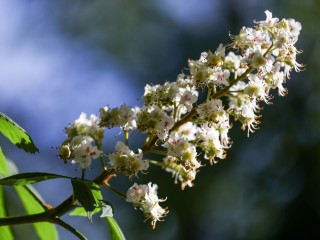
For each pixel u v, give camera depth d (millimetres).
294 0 14125
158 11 14695
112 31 14727
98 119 4562
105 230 13008
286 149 12703
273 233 12000
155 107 4266
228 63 4492
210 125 4328
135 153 4406
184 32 14344
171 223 12898
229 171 12703
